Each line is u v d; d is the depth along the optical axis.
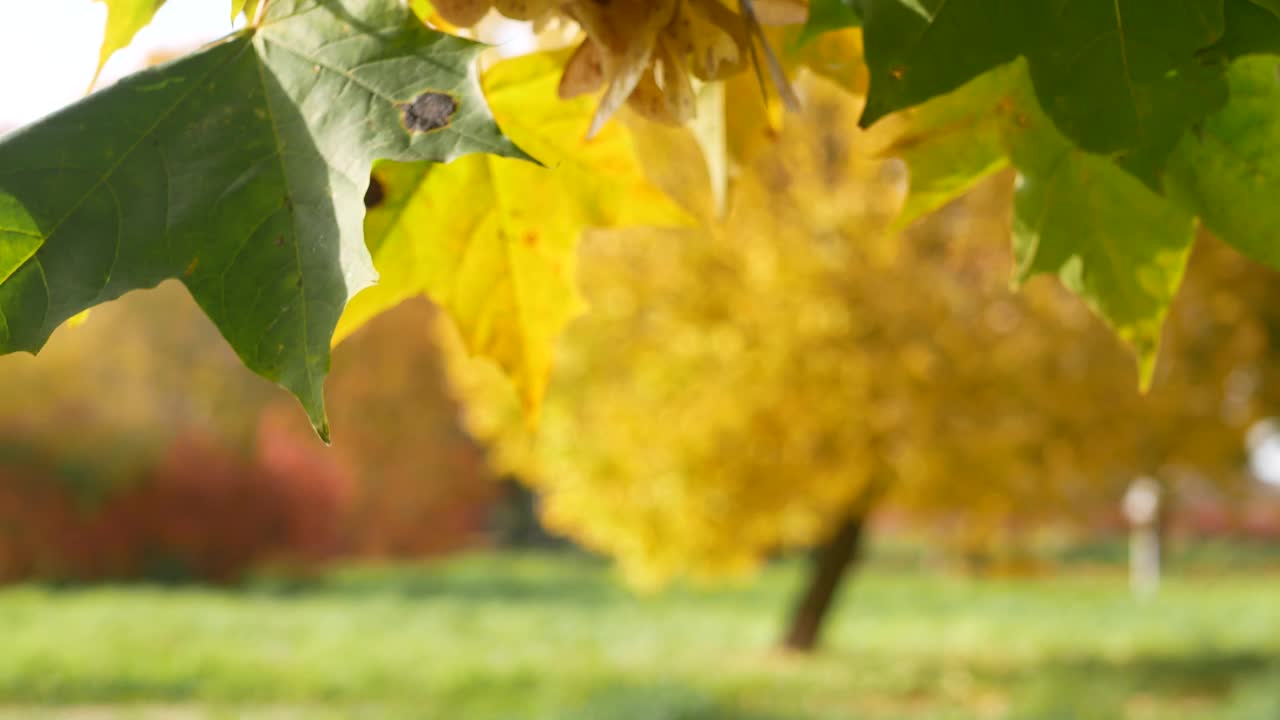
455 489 39.41
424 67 0.70
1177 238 1.04
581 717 11.12
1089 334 11.42
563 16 0.87
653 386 12.31
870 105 0.76
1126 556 44.22
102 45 0.82
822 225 11.81
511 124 1.04
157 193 0.69
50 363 29.91
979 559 17.41
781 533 13.82
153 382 37.75
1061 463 11.92
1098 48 0.77
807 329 11.30
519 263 1.09
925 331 11.42
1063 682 13.45
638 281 12.70
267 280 0.67
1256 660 15.37
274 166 0.70
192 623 20.19
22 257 0.67
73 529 28.52
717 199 1.08
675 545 13.16
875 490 13.61
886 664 15.31
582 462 13.08
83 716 11.94
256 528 30.06
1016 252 1.08
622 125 1.05
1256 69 0.92
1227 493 14.52
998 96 1.03
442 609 23.91
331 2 0.73
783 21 0.87
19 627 18.89
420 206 1.04
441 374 39.06
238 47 0.73
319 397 0.66
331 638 18.30
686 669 14.93
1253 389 13.32
